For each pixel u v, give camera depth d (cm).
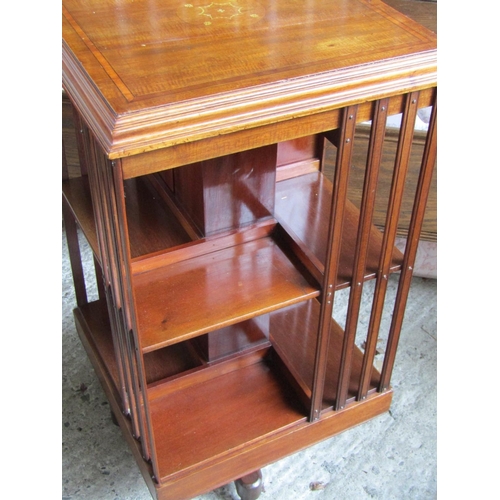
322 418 151
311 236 139
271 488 156
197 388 154
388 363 152
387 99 111
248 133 104
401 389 179
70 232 161
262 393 154
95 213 118
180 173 134
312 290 129
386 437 167
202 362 156
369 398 156
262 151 128
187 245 134
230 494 155
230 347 156
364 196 120
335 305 203
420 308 202
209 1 127
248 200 134
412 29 119
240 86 102
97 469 160
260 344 159
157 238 137
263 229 140
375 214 198
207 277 131
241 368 159
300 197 151
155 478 136
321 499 154
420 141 179
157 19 121
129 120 95
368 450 165
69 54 111
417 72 111
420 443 166
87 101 102
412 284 210
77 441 165
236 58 109
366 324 197
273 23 120
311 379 154
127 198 147
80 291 174
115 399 152
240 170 128
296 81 104
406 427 170
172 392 153
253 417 149
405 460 163
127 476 159
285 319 171
